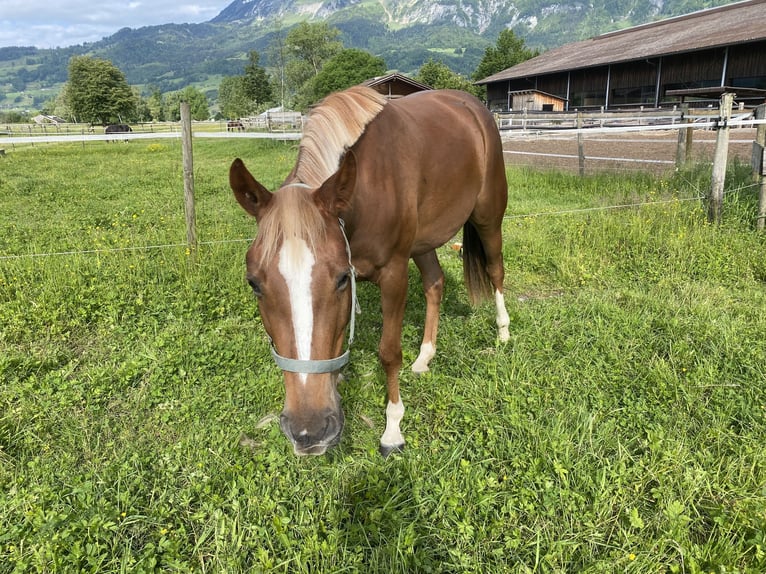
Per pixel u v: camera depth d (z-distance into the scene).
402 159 2.71
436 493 2.41
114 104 56.12
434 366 3.55
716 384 3.15
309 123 2.40
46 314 4.08
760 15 23.23
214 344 3.73
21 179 12.44
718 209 6.00
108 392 3.26
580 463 2.52
